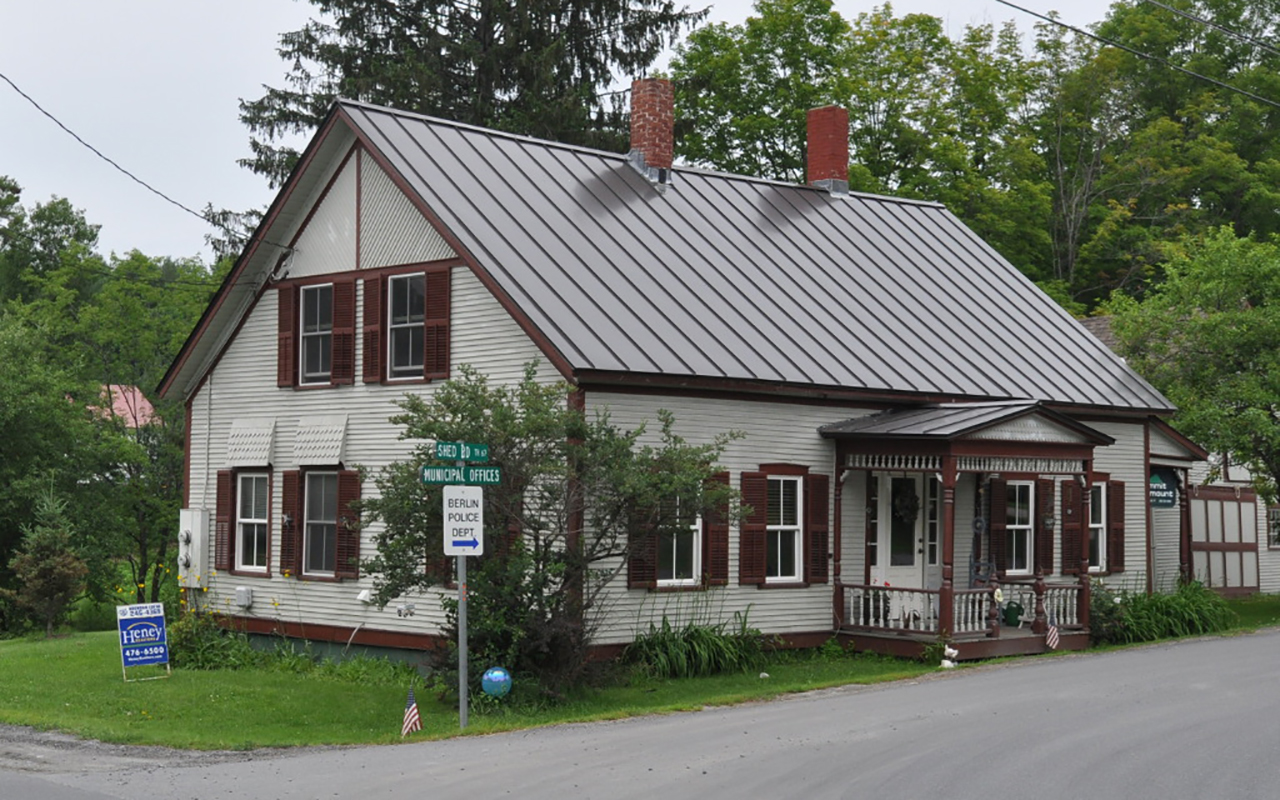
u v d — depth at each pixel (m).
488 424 17.61
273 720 17.50
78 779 12.98
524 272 21.22
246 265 24.89
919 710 16.34
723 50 48.09
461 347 21.78
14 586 35.12
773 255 26.33
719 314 23.08
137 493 41.00
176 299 44.53
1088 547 24.97
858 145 49.00
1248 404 29.17
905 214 31.30
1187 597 26.47
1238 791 11.66
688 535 21.55
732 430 21.56
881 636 22.64
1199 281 30.47
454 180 22.91
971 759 13.04
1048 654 23.09
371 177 23.41
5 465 35.84
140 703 18.72
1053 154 56.16
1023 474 25.84
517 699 17.48
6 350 36.91
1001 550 25.77
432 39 42.56
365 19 44.00
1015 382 26.00
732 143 47.91
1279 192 52.62
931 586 25.05
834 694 18.33
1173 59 56.66
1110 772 12.42
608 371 19.77
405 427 22.53
